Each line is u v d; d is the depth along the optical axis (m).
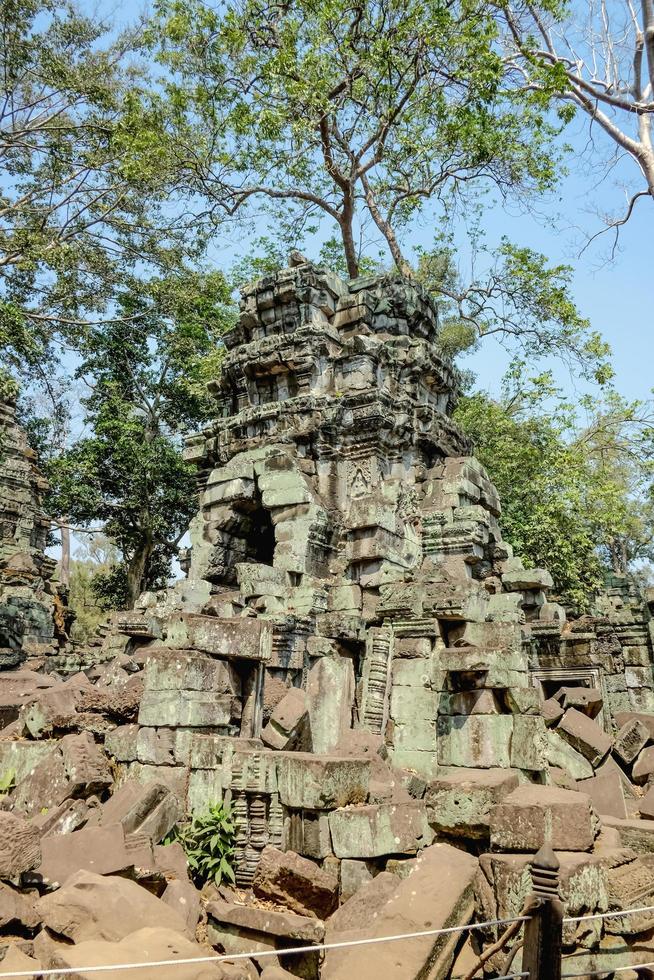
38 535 25.42
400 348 17.81
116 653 15.48
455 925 5.50
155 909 5.37
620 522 26.53
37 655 21.25
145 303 27.89
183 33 21.09
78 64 22.80
